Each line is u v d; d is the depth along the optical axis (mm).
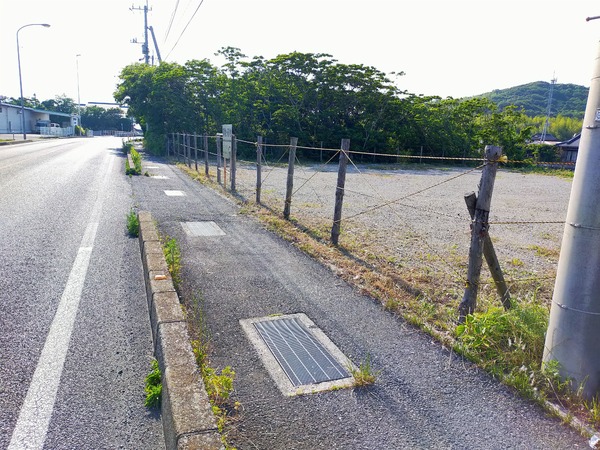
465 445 2369
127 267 5051
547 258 6543
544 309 3738
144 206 8766
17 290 4242
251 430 2414
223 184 12594
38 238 6062
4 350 3174
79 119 72500
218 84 28750
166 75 26562
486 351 3223
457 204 11648
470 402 2729
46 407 2598
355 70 28906
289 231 6969
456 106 33969
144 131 31875
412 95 30812
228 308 3990
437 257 6020
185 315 3730
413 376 2994
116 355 3193
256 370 3014
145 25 33281
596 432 2465
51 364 3033
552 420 2584
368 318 3891
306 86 29125
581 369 2705
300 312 3971
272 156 28812
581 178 2615
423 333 3629
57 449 2281
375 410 2631
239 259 5453
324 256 5668
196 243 6125
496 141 32594
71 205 8547
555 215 10906
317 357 3211
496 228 8875
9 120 53594
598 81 2512
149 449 2328
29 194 9641
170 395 2418
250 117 29391
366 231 7523
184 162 19516
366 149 30109
